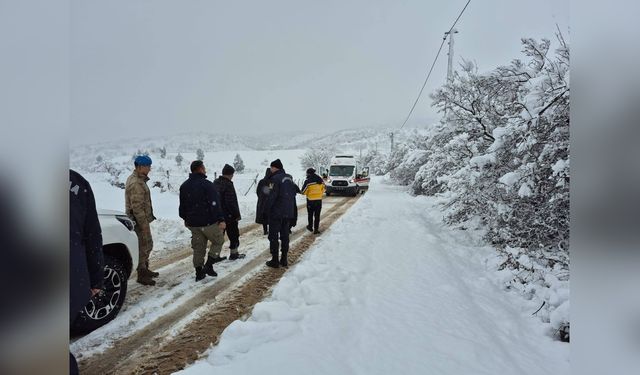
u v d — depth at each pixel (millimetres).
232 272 5852
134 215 5098
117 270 4020
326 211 14539
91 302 3699
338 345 3162
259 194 8984
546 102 5535
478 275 5594
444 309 4008
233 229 6648
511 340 3451
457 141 9086
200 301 4535
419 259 6117
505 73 7105
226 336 3352
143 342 3480
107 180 21203
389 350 3082
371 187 30203
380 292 4508
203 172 5457
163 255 7059
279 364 2832
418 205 15133
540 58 6602
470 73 9195
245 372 2727
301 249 7562
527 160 5922
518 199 5957
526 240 5879
